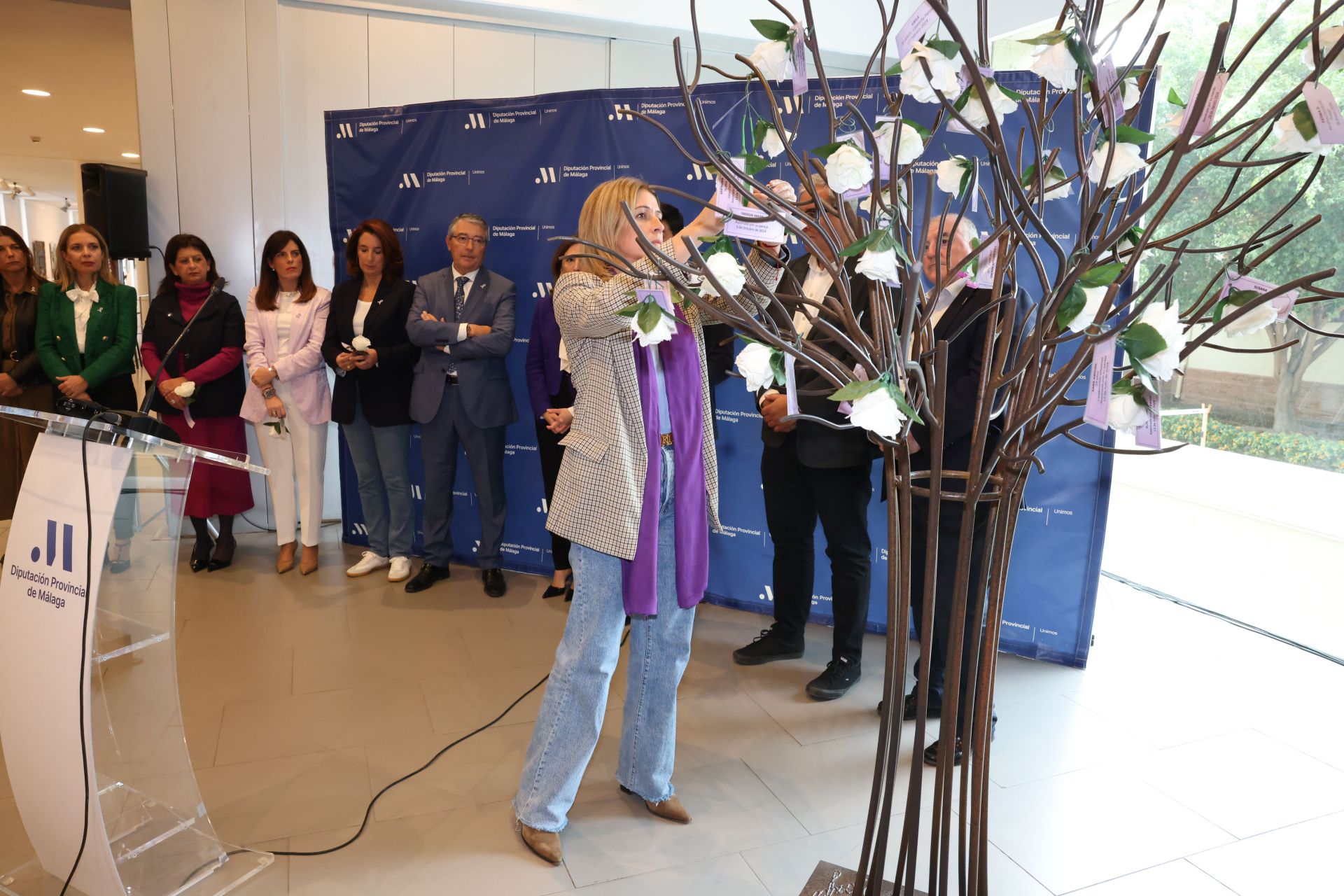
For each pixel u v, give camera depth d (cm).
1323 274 83
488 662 278
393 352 333
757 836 194
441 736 232
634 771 199
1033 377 105
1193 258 335
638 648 192
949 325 216
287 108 399
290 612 316
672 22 425
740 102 303
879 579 308
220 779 210
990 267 108
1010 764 228
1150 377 87
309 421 348
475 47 414
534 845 185
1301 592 317
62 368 360
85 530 144
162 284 362
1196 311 100
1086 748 237
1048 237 88
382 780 212
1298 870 188
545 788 184
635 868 183
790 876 181
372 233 335
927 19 87
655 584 177
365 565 359
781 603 283
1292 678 283
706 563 188
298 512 407
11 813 195
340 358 327
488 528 344
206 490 353
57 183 998
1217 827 203
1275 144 84
